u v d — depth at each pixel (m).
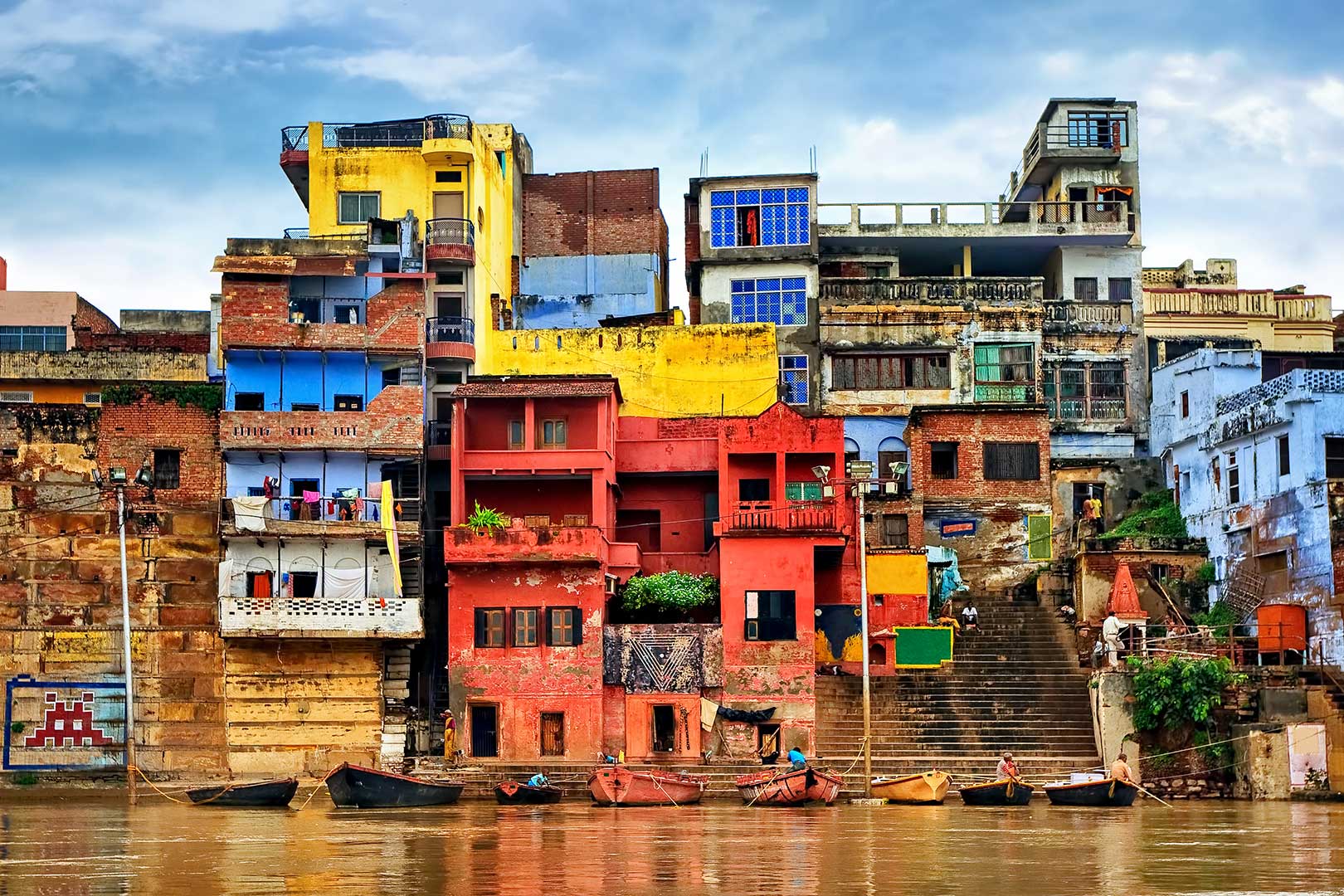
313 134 67.69
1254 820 41.88
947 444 63.12
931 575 60.78
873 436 67.88
